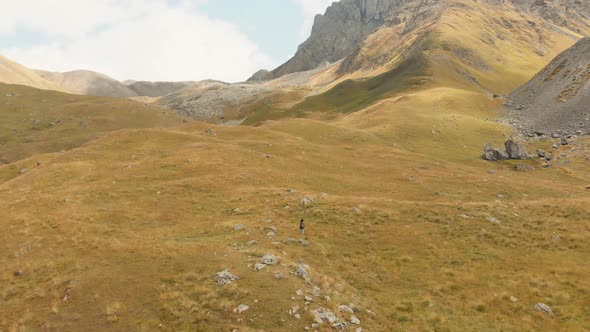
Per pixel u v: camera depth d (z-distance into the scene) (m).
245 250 27.61
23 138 145.12
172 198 45.72
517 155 89.19
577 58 151.38
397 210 39.91
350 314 19.64
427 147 100.62
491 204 41.41
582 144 93.00
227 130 98.25
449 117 128.38
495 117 139.62
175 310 19.42
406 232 34.16
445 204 41.38
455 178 62.75
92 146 72.56
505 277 25.62
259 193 47.03
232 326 17.80
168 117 192.25
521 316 20.94
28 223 36.06
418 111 135.50
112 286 22.33
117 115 178.62
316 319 18.34
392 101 160.12
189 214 40.47
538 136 110.81
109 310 19.72
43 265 26.44
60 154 74.12
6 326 19.66
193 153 67.62
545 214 38.00
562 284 24.14
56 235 32.66
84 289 22.23
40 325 19.38
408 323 20.03
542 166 81.81
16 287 23.89
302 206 41.66
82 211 40.06
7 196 46.97
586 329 19.30
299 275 23.36
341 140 100.75
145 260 25.81
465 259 28.66
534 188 57.50
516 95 163.00
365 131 110.44
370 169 69.38
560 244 30.59
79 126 161.38
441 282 25.19
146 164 61.06
